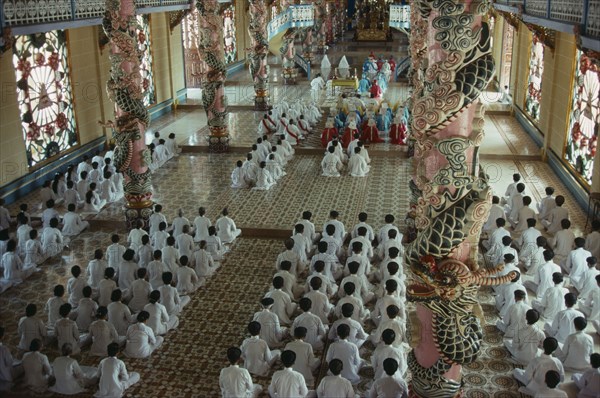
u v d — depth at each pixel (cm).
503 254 1105
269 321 924
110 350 818
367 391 814
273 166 1669
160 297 1015
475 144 627
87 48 1881
